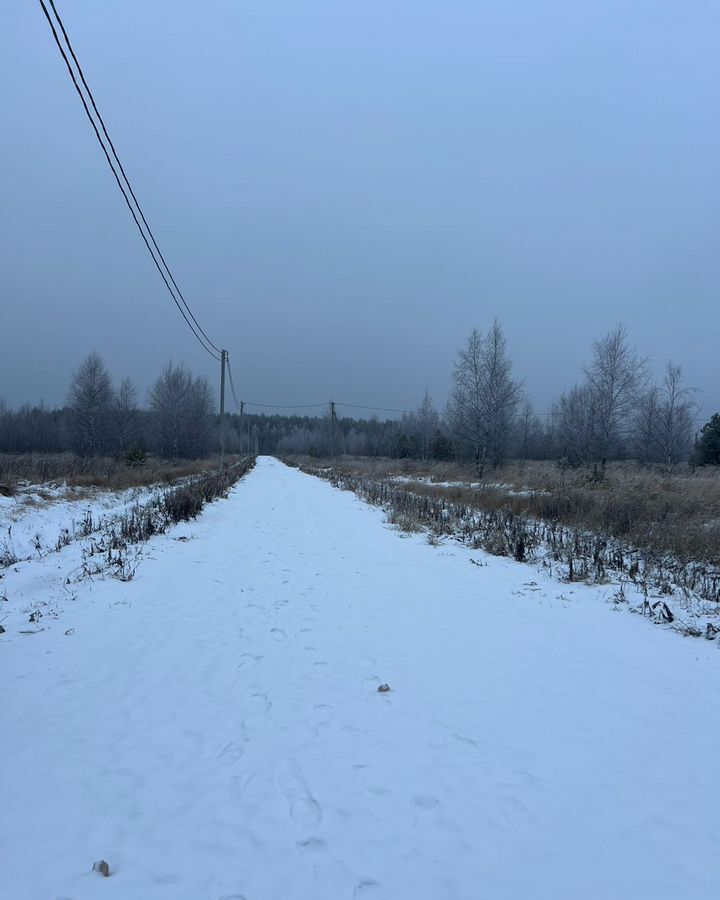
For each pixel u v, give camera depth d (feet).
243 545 38.40
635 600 25.27
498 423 106.01
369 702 14.93
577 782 11.37
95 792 10.93
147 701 15.01
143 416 190.90
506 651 18.81
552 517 48.83
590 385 95.61
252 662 17.74
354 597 25.34
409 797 10.79
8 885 8.48
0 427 184.85
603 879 8.78
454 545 39.47
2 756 12.27
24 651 18.63
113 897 8.27
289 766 11.85
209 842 9.48
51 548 39.83
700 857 9.30
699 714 14.48
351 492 83.25
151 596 25.32
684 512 43.04
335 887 8.51
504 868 8.96
